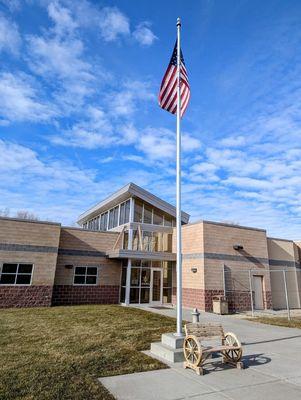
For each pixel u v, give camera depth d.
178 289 7.62
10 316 13.07
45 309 15.62
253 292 19.81
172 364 6.60
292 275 23.52
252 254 20.28
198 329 6.75
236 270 19.22
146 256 19.53
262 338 9.88
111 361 6.76
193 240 19.36
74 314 13.98
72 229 19.83
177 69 9.05
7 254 16.56
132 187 21.52
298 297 23.22
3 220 16.80
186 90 9.15
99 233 20.61
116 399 4.69
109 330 10.40
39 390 4.97
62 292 18.69
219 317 15.34
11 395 4.75
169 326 11.47
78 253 19.64
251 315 16.72
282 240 23.78
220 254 18.84
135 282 19.62
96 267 20.03
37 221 17.61
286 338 9.91
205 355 6.96
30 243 17.22
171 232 22.44
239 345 6.54
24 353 7.23
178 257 7.79
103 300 19.77
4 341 8.44
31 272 17.03
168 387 5.22
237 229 20.06
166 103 9.11
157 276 20.53
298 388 5.23
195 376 5.82
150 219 22.27
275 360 7.07
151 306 18.97
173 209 23.09
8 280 16.42
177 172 8.37
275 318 15.35
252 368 6.40
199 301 17.89
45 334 9.49
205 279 17.89
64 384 5.27
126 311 15.64
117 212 24.08
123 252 18.88
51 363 6.48
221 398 4.76
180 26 9.45
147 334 9.88
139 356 7.21
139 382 5.46
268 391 5.07
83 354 7.26
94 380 5.54
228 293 18.45
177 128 8.66
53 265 17.61
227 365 6.59
